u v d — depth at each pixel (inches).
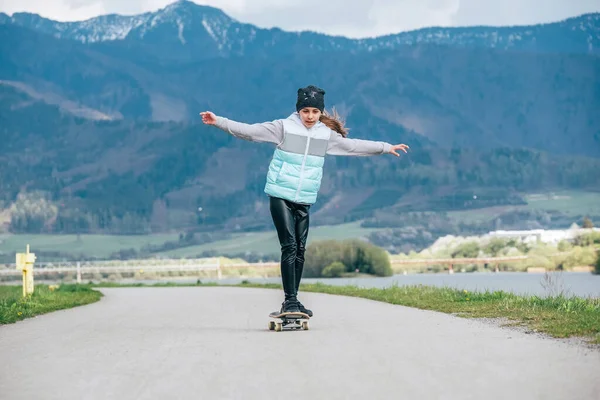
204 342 438.3
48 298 973.2
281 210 526.9
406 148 548.4
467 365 334.6
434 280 5920.3
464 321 534.9
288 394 286.2
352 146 542.0
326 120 541.0
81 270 7500.0
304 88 533.0
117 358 377.7
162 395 287.7
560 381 293.4
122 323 594.6
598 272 6102.4
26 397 286.2
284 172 529.3
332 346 407.8
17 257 991.0
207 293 1293.1
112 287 2087.8
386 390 288.4
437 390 285.3
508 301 650.8
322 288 1279.5
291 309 505.0
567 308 562.9
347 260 7204.7
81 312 768.3
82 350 410.0
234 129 525.7
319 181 538.3
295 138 529.7
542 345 389.1
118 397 285.3
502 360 344.8
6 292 1349.7
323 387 297.1
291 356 374.6
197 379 317.7
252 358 371.2
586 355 350.3
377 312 660.7
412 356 364.5
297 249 528.7
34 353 401.1
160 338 464.8
